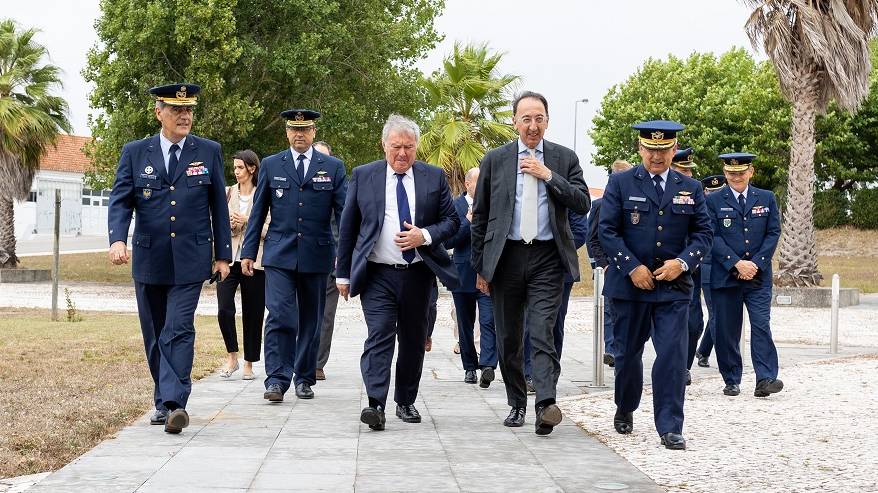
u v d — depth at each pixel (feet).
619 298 21.08
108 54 93.09
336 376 31.99
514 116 22.17
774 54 78.64
